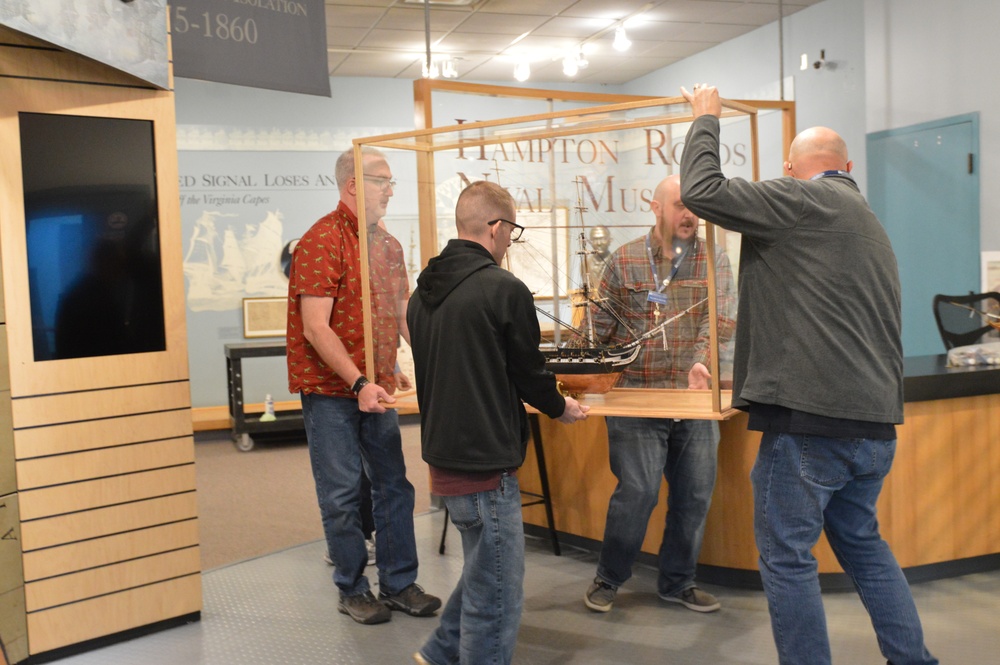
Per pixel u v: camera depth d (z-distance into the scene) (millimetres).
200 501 5379
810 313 2232
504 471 2248
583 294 2930
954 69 6340
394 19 7148
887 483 3387
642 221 2818
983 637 2916
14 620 2877
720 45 8617
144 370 3156
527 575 3652
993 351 3672
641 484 3055
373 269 3146
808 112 7691
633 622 3115
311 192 8477
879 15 6926
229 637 3131
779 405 2254
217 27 3836
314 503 5254
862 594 2453
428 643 2529
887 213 7043
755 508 2357
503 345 2232
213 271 8141
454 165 3105
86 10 2764
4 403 2846
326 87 4184
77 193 2996
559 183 2926
